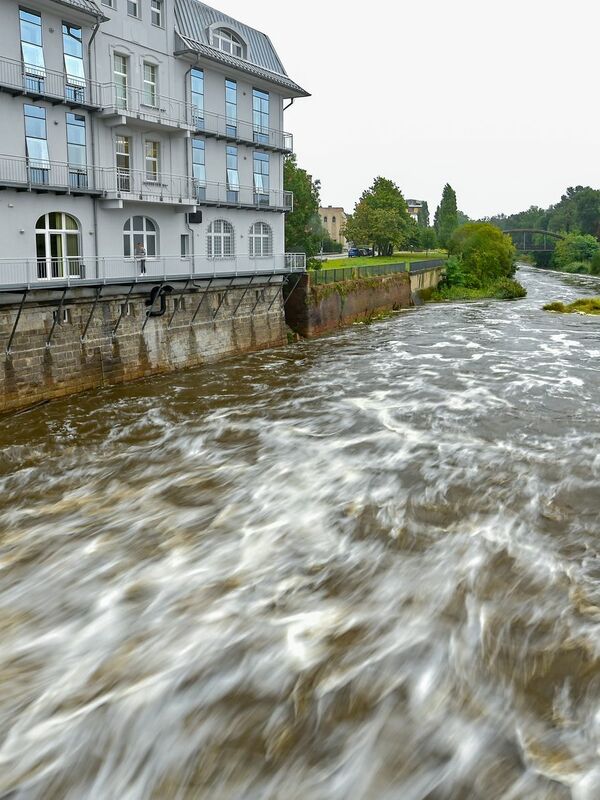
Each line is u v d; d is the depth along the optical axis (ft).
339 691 25.80
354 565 35.35
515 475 47.21
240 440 57.36
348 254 310.86
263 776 22.17
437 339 111.24
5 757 22.97
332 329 126.72
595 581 33.35
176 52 93.81
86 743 23.54
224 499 44.68
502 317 144.46
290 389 75.97
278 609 31.37
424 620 30.30
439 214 420.36
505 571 34.40
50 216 78.64
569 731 23.82
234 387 77.92
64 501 45.37
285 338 112.16
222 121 104.17
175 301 88.38
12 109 72.59
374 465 50.03
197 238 100.42
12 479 49.52
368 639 28.91
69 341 73.31
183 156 96.84
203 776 22.26
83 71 80.84
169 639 29.22
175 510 43.14
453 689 25.89
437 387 74.23
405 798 21.29
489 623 29.99
